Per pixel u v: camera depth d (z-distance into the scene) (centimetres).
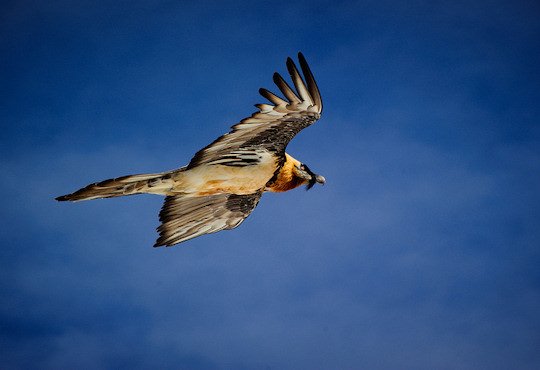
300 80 1393
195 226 1606
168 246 1597
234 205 1600
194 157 1405
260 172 1473
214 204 1592
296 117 1424
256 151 1448
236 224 1622
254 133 1429
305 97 1398
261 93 1386
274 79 1386
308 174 1597
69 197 1395
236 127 1402
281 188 1577
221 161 1441
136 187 1430
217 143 1405
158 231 1591
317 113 1421
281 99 1393
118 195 1430
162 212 1585
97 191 1403
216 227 1616
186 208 1588
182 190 1452
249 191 1509
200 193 1477
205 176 1445
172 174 1419
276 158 1477
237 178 1464
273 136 1441
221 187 1474
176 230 1600
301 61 1393
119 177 1406
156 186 1432
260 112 1401
